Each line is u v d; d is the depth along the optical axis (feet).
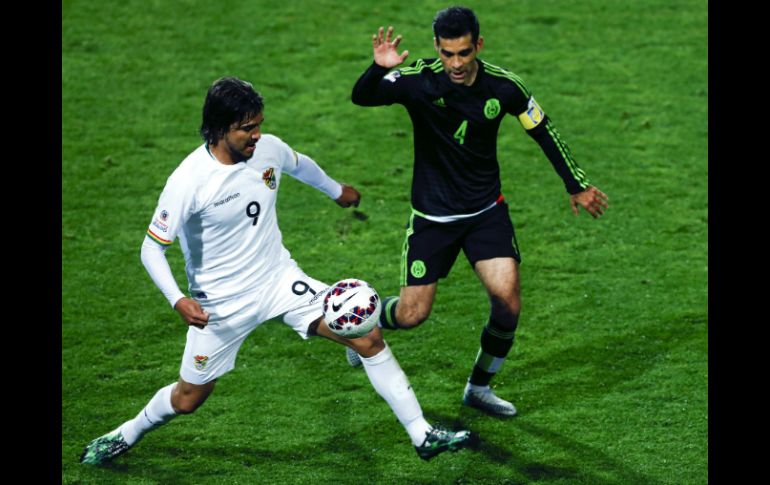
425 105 69.26
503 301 70.64
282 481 68.80
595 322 85.40
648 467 69.15
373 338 66.39
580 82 122.52
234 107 62.13
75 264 93.45
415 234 73.10
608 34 131.85
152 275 64.59
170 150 110.63
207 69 124.26
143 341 84.17
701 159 108.68
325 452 71.72
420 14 134.72
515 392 77.66
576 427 73.51
